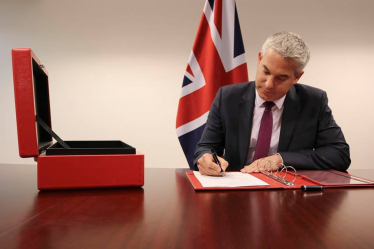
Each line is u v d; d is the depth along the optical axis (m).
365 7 3.36
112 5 3.51
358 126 3.42
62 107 3.55
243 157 1.45
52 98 3.55
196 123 1.97
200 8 3.49
